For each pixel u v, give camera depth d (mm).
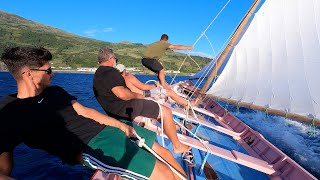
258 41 6859
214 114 8945
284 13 6426
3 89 29312
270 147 5504
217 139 6820
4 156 2252
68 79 58219
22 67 2361
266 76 6434
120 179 3391
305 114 4965
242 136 6805
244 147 6207
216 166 5105
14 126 2281
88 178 7355
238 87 7199
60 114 2572
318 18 5660
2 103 2365
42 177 7234
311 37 5699
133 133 3135
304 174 4172
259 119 10914
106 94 4422
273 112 5633
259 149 5809
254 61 6883
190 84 15445
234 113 12180
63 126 2584
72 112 2695
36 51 2426
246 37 7121
